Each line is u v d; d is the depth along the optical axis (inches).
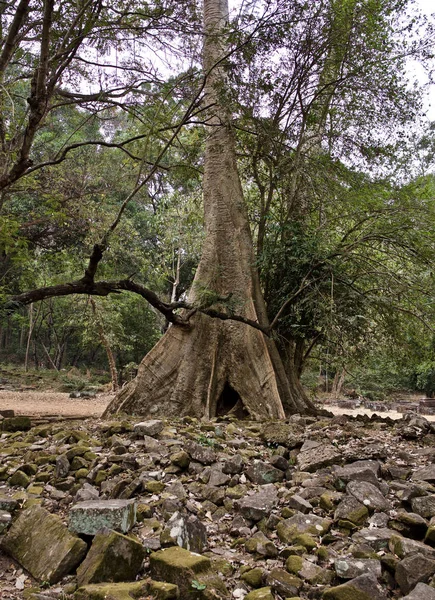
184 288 1269.7
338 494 179.5
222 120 419.8
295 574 136.1
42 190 452.8
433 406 956.0
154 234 1074.7
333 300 367.2
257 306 404.2
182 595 123.0
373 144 443.5
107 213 570.9
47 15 219.3
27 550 149.8
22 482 205.2
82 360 1708.9
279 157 430.6
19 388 941.8
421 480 193.6
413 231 355.9
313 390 924.6
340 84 422.3
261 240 437.1
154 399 368.8
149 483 193.0
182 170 443.2
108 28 303.7
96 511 149.3
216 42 359.9
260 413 357.7
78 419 381.7
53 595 129.0
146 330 1269.7
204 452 219.0
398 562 132.6
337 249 378.6
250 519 170.7
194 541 150.9
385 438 274.2
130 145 466.3
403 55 402.9
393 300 387.9
